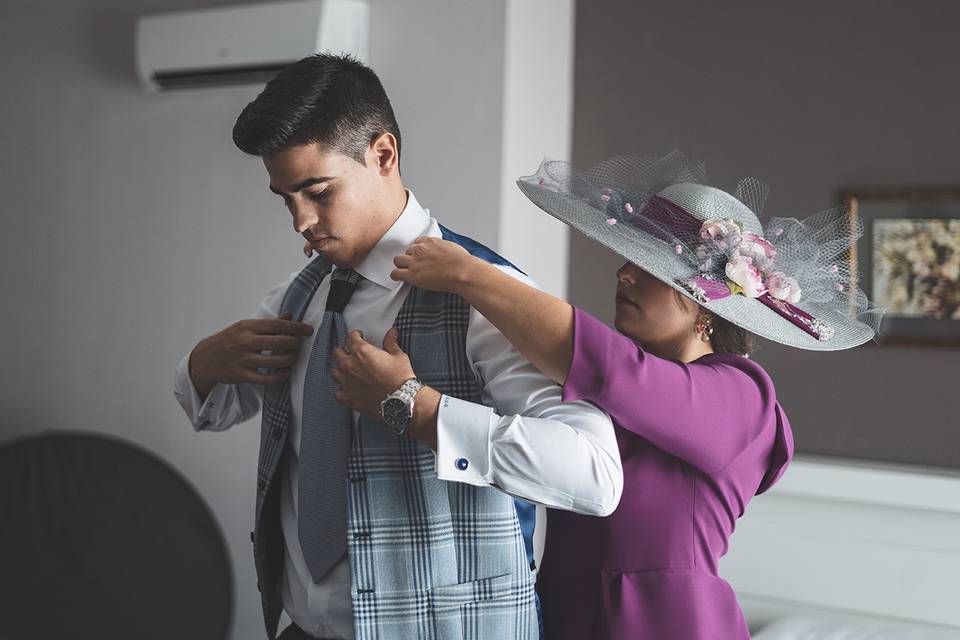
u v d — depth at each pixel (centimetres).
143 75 272
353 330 130
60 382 293
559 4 273
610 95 283
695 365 136
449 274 122
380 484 127
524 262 253
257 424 267
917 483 239
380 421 121
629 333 151
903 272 254
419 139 247
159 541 246
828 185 263
